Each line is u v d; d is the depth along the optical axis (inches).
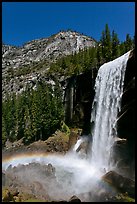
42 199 1337.4
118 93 2167.8
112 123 2206.0
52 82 4601.4
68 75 4229.8
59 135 3700.8
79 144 3009.4
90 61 3786.9
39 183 1605.6
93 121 2657.5
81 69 3737.7
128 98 1962.4
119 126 2016.5
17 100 5123.0
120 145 1963.6
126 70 2031.3
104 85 2472.9
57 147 3410.4
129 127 1925.4
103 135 2367.1
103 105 2444.6
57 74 4626.0
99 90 2573.8
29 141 4173.2
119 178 1568.7
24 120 4613.7
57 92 4163.4
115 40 3774.6
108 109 2331.4
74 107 3496.6
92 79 3009.4
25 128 4416.8
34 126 4097.0
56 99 4067.4
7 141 4670.3
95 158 2453.2
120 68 2181.3
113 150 2060.8
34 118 4128.9
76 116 3326.8
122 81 2102.6
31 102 4527.6
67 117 3863.2
